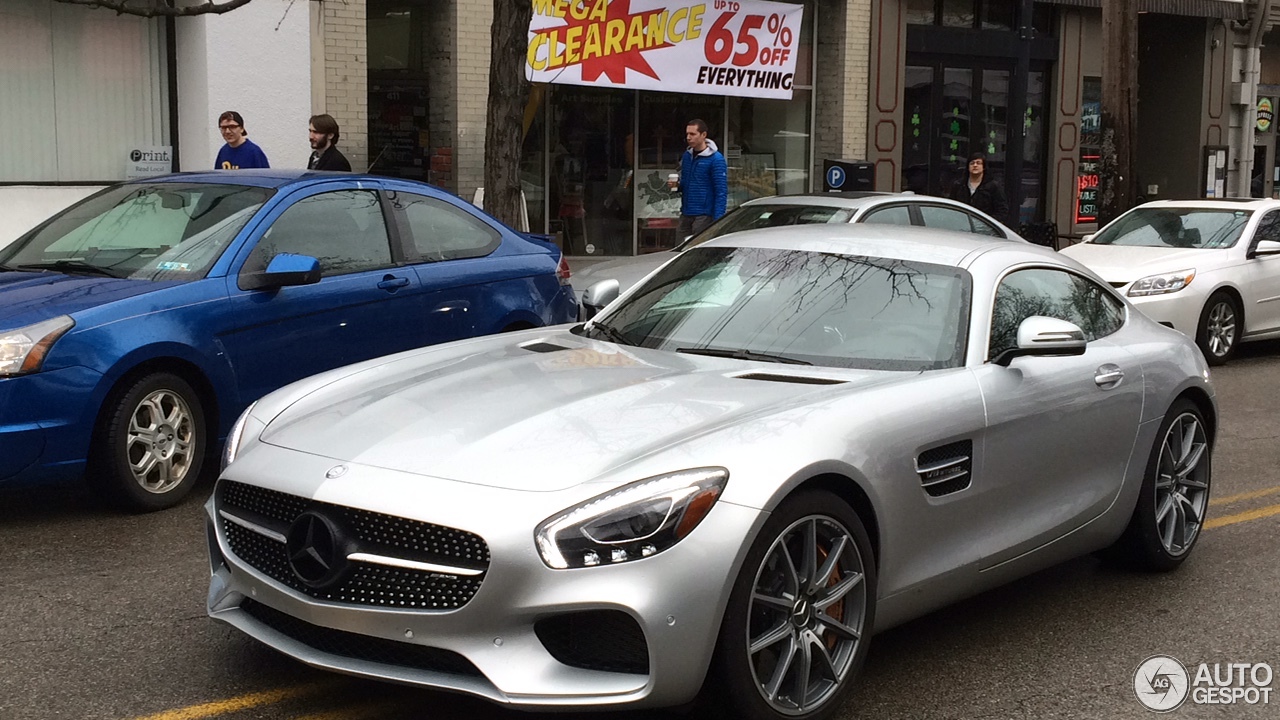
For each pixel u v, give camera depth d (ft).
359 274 22.57
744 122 55.88
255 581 12.25
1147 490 17.31
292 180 22.72
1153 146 75.46
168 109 42.19
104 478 19.22
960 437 13.75
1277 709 13.52
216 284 20.47
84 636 14.71
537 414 12.64
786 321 15.52
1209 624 16.16
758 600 11.57
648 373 14.11
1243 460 25.84
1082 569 18.44
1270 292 39.75
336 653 11.84
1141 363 17.07
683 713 11.60
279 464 12.42
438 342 23.75
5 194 38.81
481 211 25.75
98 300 19.19
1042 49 64.28
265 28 41.91
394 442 12.32
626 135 52.54
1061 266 17.39
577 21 48.34
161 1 40.52
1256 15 73.82
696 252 17.76
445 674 11.30
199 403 20.35
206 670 13.73
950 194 62.85
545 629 11.09
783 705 11.88
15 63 39.22
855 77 57.82
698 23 51.85
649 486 11.14
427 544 11.22
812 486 12.09
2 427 17.79
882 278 15.83
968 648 15.10
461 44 46.03
